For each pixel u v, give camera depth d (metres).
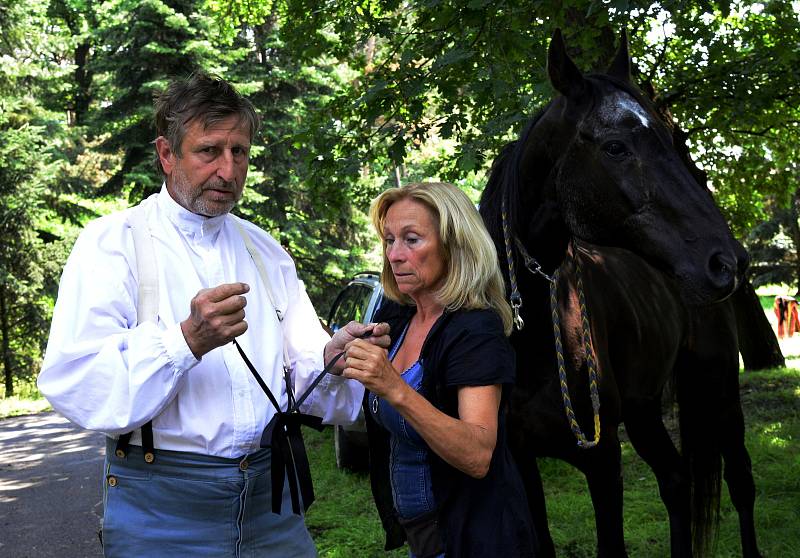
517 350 2.91
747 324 5.40
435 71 5.41
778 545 4.25
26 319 15.15
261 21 12.94
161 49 15.49
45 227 18.66
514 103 5.17
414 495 2.13
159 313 2.01
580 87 2.71
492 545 1.97
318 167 6.59
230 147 2.04
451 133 5.75
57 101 23.81
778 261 25.52
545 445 3.00
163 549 2.00
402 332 2.28
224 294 1.83
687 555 3.81
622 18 5.33
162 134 2.08
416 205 2.12
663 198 2.54
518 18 5.39
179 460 2.01
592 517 4.84
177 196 2.09
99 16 18.02
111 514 2.02
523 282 2.87
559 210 2.77
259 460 2.12
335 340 2.22
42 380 1.90
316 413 2.33
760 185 8.61
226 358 2.07
